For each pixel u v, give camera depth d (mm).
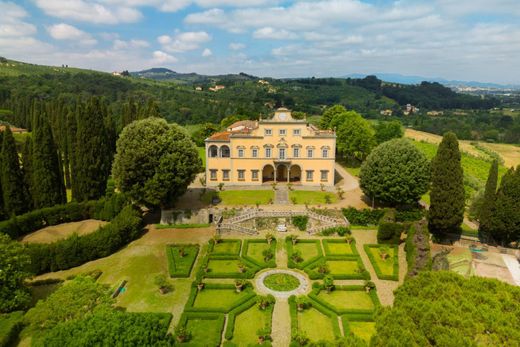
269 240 59344
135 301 43594
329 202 75000
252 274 49156
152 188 62469
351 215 67250
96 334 24734
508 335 20875
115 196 66688
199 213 67250
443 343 20609
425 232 54844
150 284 47344
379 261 53688
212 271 50406
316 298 43312
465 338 20469
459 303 24344
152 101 99625
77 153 69875
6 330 34938
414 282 28875
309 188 83875
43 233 61062
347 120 114688
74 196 71500
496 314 22562
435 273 29000
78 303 32906
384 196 68375
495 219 55812
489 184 56969
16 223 58938
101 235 54312
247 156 84688
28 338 35594
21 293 38844
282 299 44156
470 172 117188
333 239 60000
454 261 53125
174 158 64500
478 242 59375
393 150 69375
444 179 56875
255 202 74938
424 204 78312
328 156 84000
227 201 75500
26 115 150000
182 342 36062
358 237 61656
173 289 46281
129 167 62562
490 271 50625
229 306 41812
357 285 46812
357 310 41156
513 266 52000
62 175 71375
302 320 40062
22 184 64062
